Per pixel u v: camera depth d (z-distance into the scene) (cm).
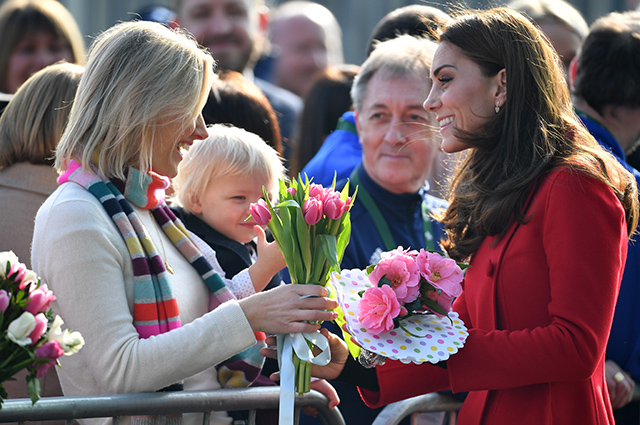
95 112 797
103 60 802
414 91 1129
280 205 777
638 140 1275
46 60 1470
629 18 1205
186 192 941
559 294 738
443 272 754
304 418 1080
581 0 6284
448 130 827
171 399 766
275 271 895
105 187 789
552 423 766
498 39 797
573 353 729
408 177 1145
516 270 776
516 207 786
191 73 809
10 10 1473
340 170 1254
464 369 757
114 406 736
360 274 793
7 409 692
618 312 1041
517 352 743
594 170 757
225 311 770
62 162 820
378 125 1146
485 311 801
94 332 740
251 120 1167
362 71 1188
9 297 630
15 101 992
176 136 815
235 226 938
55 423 866
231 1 1789
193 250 869
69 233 748
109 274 754
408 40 1189
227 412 893
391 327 729
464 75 808
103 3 5597
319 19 2409
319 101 1526
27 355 620
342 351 825
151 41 807
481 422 820
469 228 845
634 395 1041
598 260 736
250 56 1852
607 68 1155
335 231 795
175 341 751
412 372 837
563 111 825
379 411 1087
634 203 828
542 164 776
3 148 990
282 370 778
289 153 1769
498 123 807
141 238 795
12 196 975
